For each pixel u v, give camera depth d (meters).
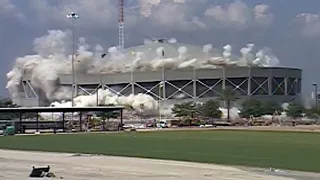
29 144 133.88
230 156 100.44
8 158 96.75
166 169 78.44
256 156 101.12
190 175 70.88
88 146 126.94
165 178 67.69
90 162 89.19
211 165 84.69
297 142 141.25
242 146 127.19
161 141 146.00
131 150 115.12
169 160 92.69
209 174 72.06
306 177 70.12
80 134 188.62
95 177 68.75
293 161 91.38
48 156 100.94
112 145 130.00
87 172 74.12
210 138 160.75
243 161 91.19
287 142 141.25
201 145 130.62
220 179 66.81
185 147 124.12
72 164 85.75
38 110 199.25
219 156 100.44
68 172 74.25
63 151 112.44
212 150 115.12
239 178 68.06
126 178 67.81
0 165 84.06
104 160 92.69
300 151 112.69
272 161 91.38
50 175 69.50
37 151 112.69
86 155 103.00
